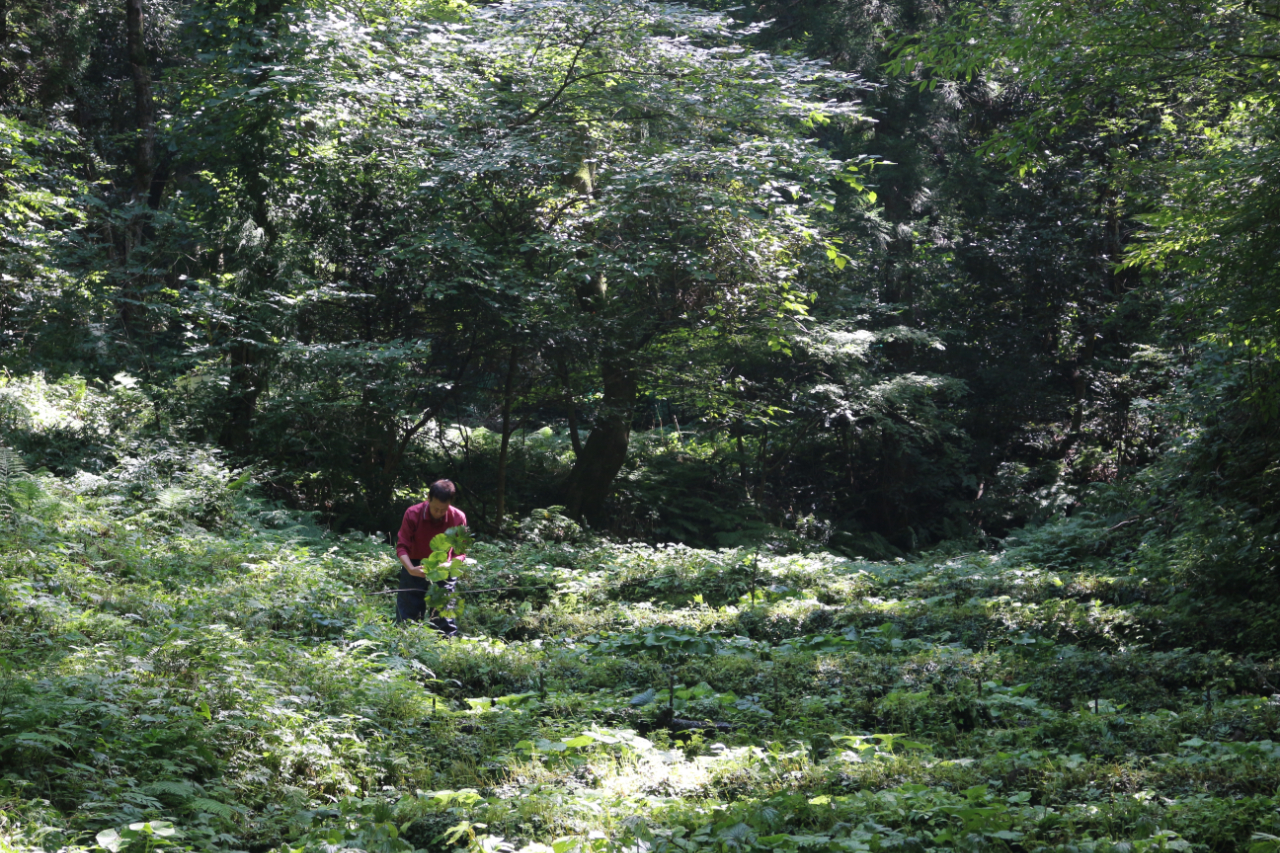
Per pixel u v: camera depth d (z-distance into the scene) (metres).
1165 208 9.52
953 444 24.53
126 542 9.35
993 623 9.17
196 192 15.42
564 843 3.69
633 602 11.40
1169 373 17.53
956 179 23.73
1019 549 14.90
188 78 15.56
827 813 4.10
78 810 3.60
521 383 18.00
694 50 15.93
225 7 14.43
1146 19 8.48
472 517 17.86
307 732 4.83
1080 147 22.58
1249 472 12.22
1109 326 23.05
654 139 16.98
